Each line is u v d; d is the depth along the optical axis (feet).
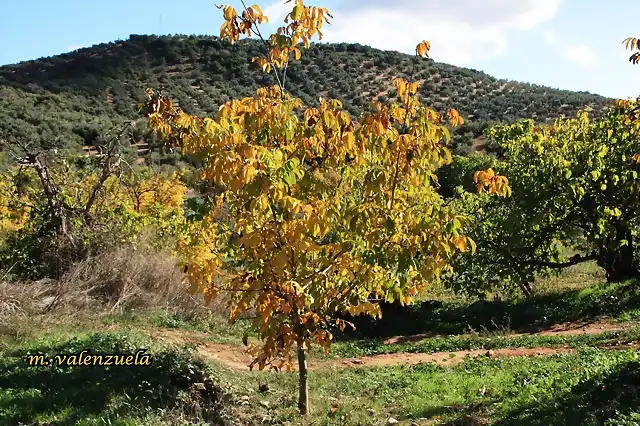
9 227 47.50
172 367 23.86
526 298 54.54
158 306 40.98
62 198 46.47
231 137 17.15
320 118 18.20
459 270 54.24
